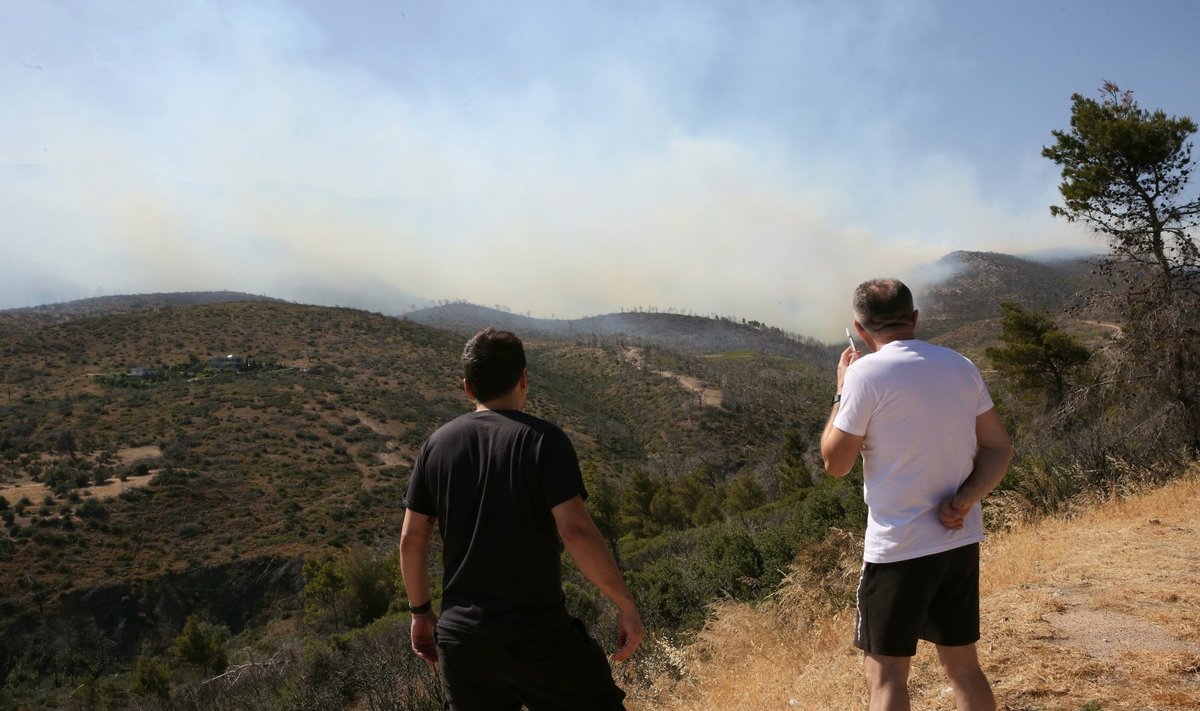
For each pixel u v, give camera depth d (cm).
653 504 4994
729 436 10688
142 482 6700
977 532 260
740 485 5144
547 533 241
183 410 9112
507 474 239
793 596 654
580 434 10281
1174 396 1347
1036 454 1221
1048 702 334
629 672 690
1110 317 1556
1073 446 1129
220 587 5394
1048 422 1625
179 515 6191
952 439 256
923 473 255
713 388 13325
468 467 244
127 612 4975
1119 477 912
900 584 255
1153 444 1131
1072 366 2133
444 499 246
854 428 262
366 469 7931
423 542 258
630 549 3256
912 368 259
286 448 8169
